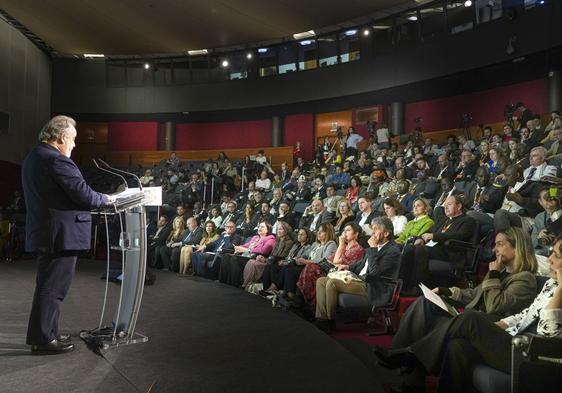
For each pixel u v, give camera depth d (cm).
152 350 272
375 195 755
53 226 251
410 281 407
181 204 1146
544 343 176
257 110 1675
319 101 1541
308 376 232
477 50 1175
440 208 570
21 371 225
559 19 1013
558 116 732
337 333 396
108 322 341
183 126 1814
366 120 1535
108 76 1744
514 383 177
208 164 1399
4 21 1388
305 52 1580
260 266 571
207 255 695
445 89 1355
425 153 959
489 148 754
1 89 1379
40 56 1620
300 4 1255
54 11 1345
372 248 415
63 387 205
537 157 520
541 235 383
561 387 174
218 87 1673
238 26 1417
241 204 982
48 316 255
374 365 302
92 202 252
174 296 484
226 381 222
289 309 450
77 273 641
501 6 1154
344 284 404
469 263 420
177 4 1283
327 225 527
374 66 1400
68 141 268
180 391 206
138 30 1465
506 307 241
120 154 1720
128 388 207
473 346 214
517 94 1248
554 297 210
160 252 823
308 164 1231
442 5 1266
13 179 1422
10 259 991
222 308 420
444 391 214
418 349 230
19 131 1470
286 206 759
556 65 1129
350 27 1438
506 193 507
